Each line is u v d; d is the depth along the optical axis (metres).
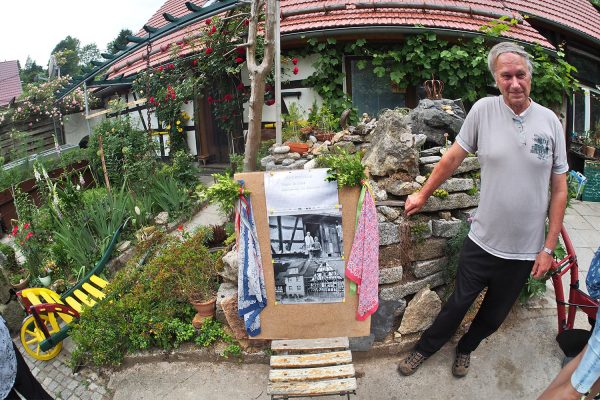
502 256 2.53
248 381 3.09
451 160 2.62
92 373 3.37
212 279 3.62
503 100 2.44
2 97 16.27
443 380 3.00
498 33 6.40
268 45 4.25
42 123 11.65
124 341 3.41
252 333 2.70
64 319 3.79
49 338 3.54
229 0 5.56
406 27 6.27
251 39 4.39
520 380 2.98
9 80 17.44
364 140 4.43
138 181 6.47
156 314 3.44
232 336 3.30
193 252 3.70
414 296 3.28
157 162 7.27
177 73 7.57
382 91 6.98
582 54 8.73
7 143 10.88
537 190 2.41
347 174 2.44
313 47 6.76
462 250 2.76
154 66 8.00
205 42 7.00
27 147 10.82
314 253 2.56
